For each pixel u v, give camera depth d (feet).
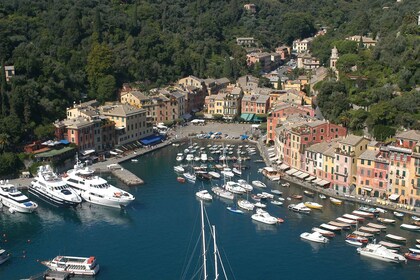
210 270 500.33
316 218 618.03
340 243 552.82
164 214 633.20
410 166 638.12
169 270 500.74
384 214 622.54
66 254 532.32
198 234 576.20
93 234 579.89
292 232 579.89
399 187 652.48
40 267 504.84
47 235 577.43
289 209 645.92
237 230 586.04
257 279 483.51
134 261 517.55
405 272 494.18
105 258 524.11
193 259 520.83
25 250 541.34
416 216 613.93
